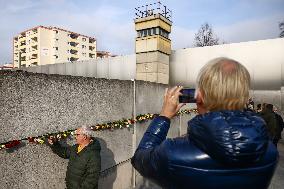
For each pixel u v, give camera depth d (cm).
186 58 1623
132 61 1769
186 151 93
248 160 89
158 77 1437
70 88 369
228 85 98
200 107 108
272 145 107
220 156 87
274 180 629
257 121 94
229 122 90
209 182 90
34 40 8700
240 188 91
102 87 443
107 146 461
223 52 1535
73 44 9088
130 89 541
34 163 313
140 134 587
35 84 313
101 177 448
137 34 1556
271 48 1416
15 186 289
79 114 386
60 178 356
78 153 332
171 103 117
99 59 1977
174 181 94
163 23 1488
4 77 275
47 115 330
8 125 281
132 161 116
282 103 1324
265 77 1421
